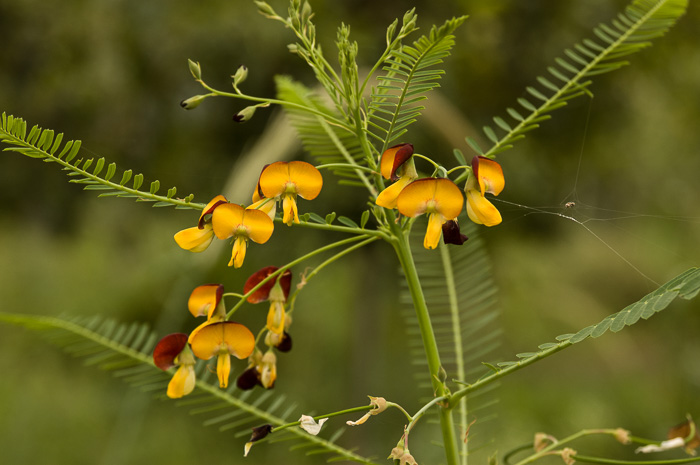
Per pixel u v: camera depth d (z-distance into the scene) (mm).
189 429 8930
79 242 11344
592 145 7410
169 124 7566
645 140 9289
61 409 9211
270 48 6879
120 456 7203
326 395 9242
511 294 10695
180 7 7254
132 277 9773
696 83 7609
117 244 11203
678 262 13008
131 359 2752
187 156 7637
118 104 7652
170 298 6109
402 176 2062
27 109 7930
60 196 10680
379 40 6676
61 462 8508
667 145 10797
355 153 3207
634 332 11117
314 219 2201
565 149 7344
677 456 6922
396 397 8703
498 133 6984
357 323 7738
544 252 11539
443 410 2219
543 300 10961
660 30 2547
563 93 2516
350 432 7688
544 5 6855
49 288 10836
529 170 7031
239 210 2057
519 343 11039
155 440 8664
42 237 11625
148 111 7609
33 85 7887
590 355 11453
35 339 10547
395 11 6746
